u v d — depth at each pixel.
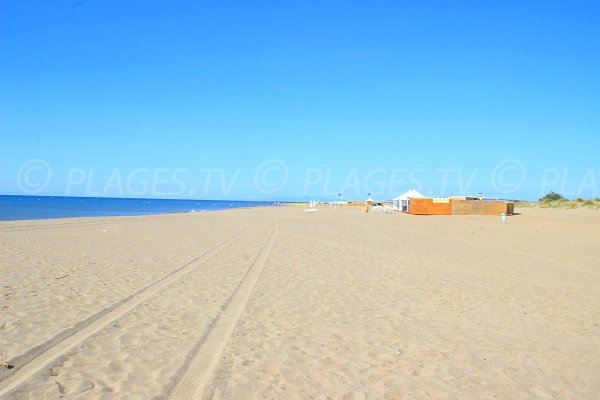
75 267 10.62
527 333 6.49
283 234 21.39
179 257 12.83
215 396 4.20
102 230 21.75
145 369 4.75
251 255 13.60
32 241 15.80
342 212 57.31
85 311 6.83
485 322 6.99
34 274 9.55
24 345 5.29
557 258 14.35
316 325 6.54
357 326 6.56
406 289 9.18
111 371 4.67
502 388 4.63
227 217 39.97
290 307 7.48
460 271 11.56
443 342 5.98
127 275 9.82
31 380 4.38
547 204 72.31
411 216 45.03
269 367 4.94
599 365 5.32
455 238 20.72
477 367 5.16
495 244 18.34
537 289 9.53
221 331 6.10
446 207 48.38
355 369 4.98
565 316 7.46
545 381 4.83
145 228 23.89
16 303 7.11
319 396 4.30
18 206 74.12
